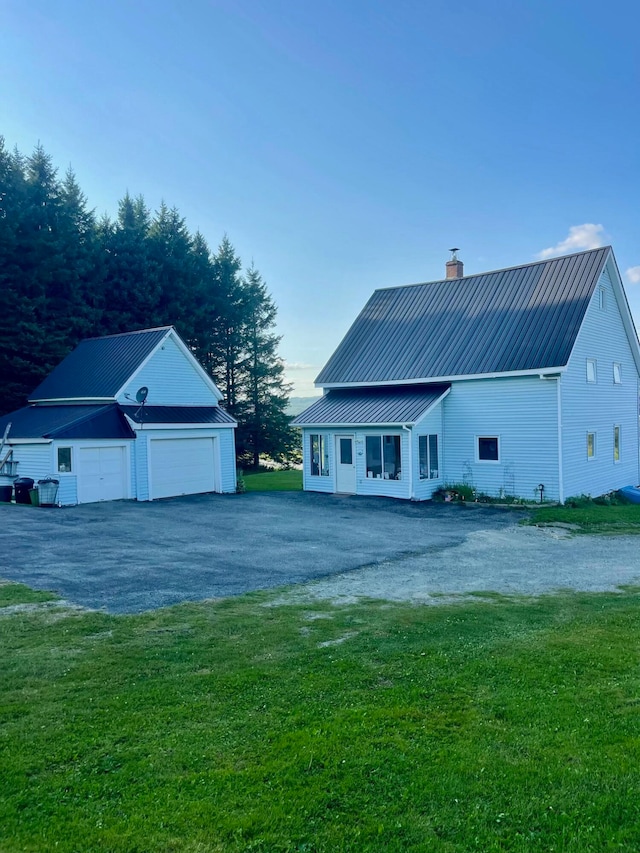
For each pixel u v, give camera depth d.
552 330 22.22
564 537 16.22
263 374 46.53
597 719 5.52
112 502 21.95
